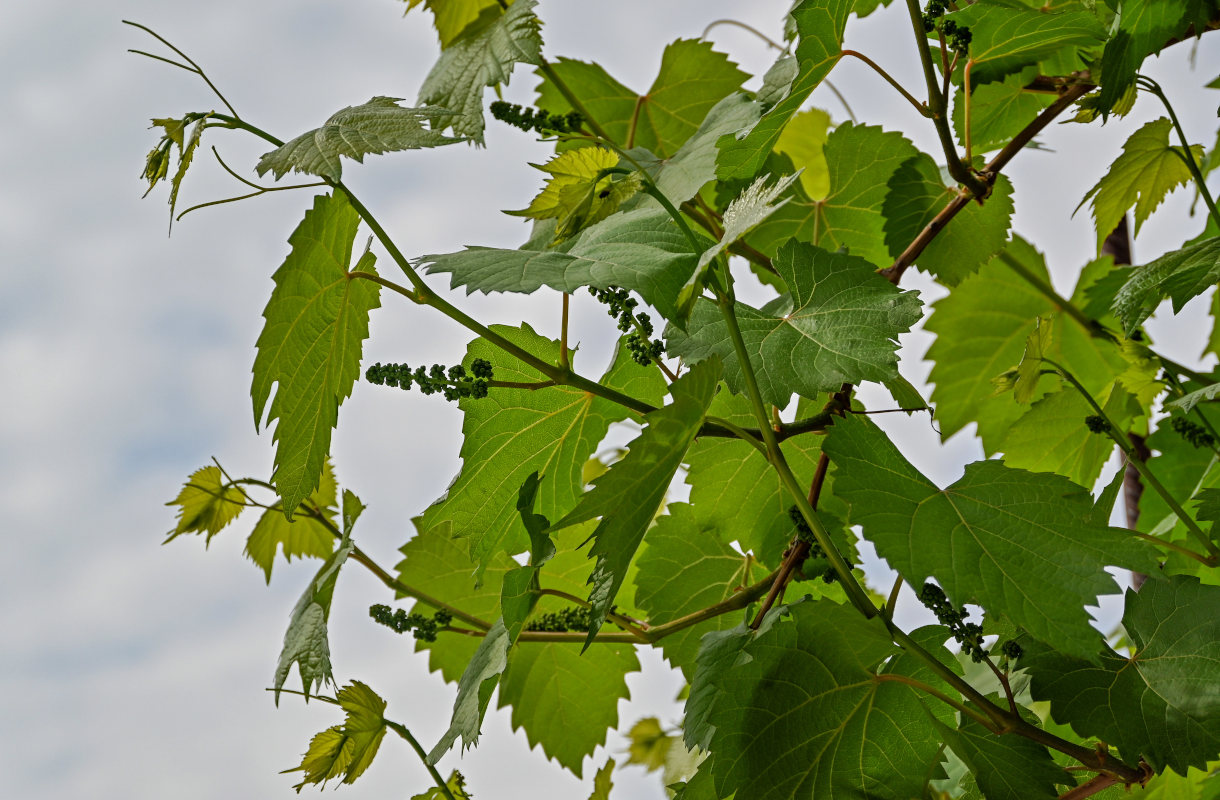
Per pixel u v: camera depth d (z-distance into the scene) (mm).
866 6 1640
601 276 1392
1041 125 1537
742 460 1582
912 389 1503
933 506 1407
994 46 1538
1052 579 1380
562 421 1517
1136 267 1740
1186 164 1595
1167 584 1444
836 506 1565
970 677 1671
